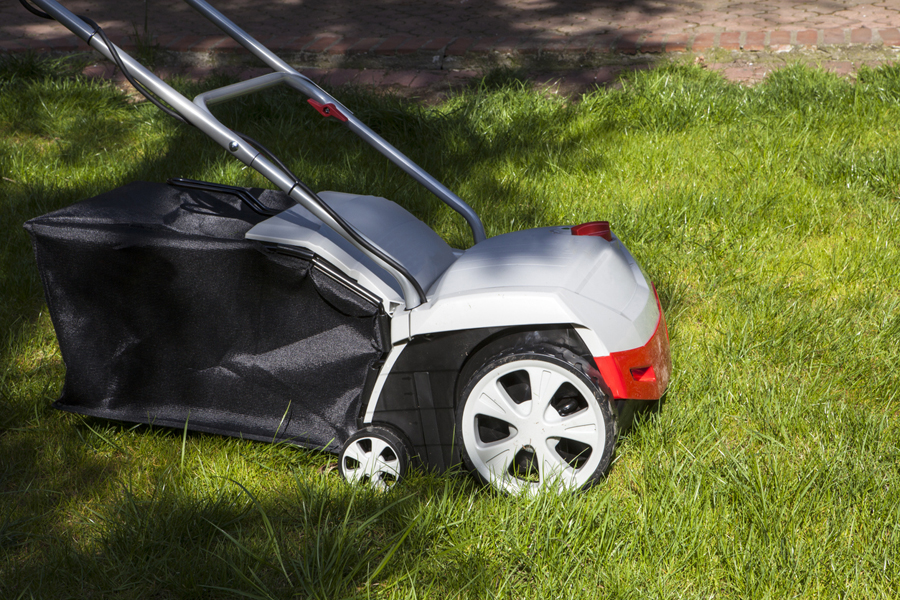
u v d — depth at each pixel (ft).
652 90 13.84
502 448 8.63
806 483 8.57
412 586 8.08
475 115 13.56
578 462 8.75
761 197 11.21
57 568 8.30
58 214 8.89
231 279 8.73
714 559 8.25
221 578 8.23
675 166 11.98
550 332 8.55
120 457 9.04
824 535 8.34
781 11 18.90
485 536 8.42
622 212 11.09
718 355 9.61
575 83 16.03
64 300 8.87
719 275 10.37
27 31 19.54
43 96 14.76
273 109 13.76
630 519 8.47
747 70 15.85
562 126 13.46
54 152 12.98
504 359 8.48
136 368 8.95
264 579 8.29
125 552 8.38
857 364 9.45
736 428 9.09
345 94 14.26
